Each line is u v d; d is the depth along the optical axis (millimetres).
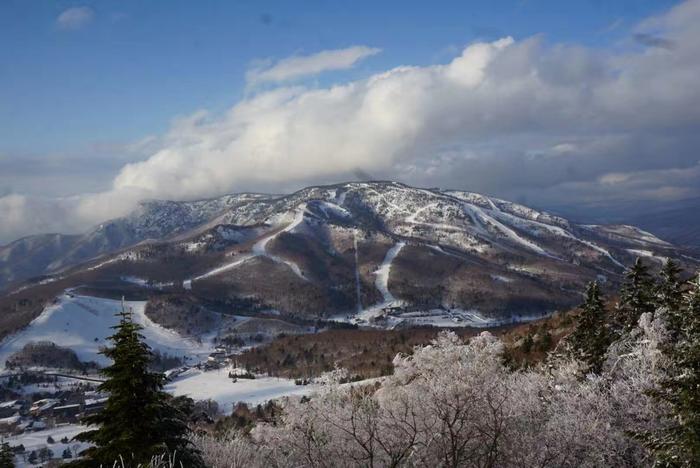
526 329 62375
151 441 16547
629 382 20516
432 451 18109
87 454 16609
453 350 20547
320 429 19891
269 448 21281
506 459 17797
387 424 18453
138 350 17203
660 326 22203
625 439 18156
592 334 29188
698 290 15312
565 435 18125
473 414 17969
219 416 81938
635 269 34969
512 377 22891
